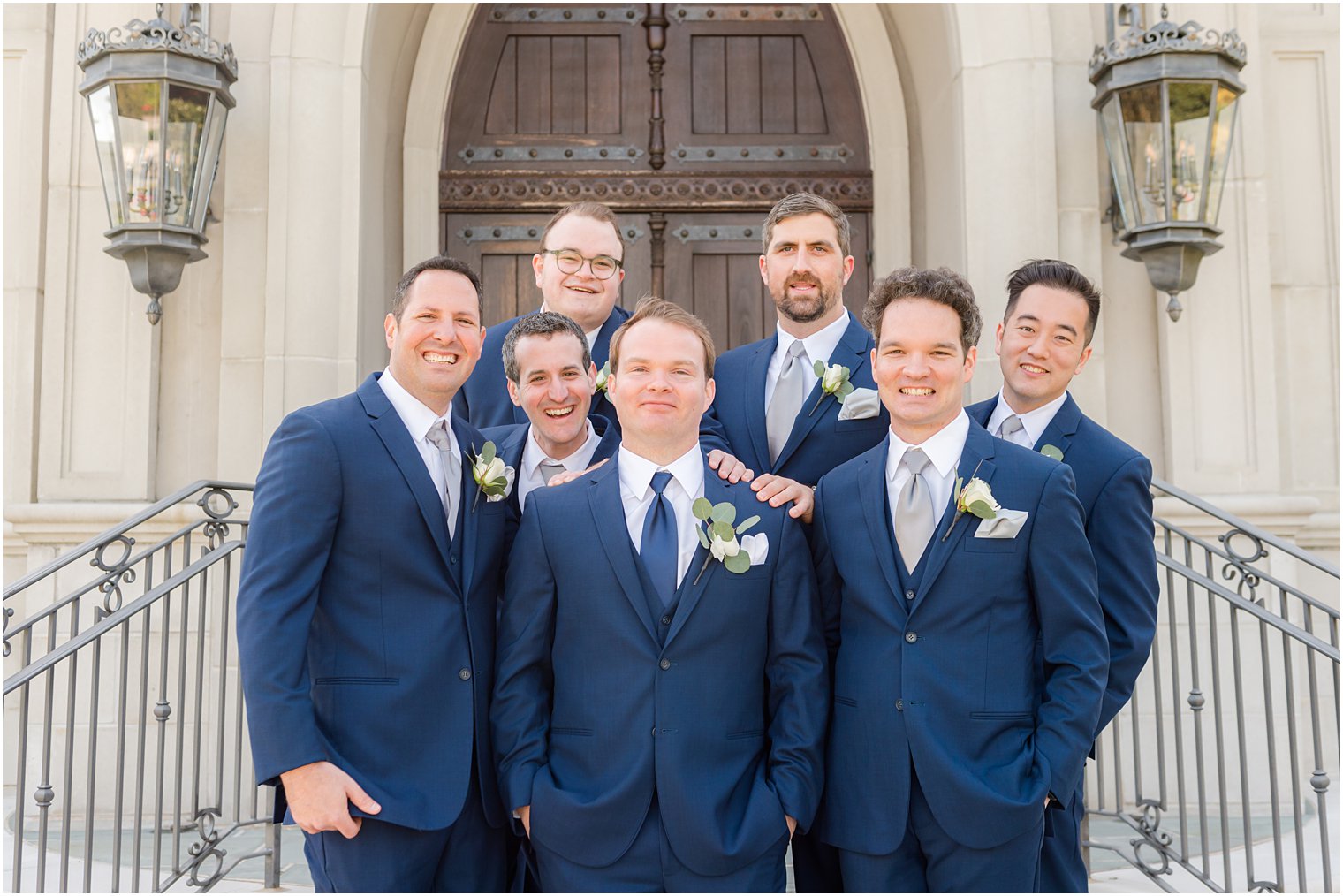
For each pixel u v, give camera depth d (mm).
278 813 2287
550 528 2350
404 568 2277
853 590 2299
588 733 2240
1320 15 5582
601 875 2162
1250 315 5000
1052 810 2363
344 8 4984
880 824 2178
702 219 6016
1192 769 4805
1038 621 2328
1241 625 4883
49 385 4941
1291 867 3990
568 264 3236
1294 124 5570
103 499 4891
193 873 3623
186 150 4656
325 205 4910
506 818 2365
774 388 3010
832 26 6070
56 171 5035
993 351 4969
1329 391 5484
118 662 4812
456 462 2441
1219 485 4953
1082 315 2746
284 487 2227
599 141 5984
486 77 5973
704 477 2395
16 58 5234
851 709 2256
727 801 2188
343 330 4898
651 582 2271
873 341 3027
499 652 2377
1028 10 5043
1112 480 2604
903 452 2338
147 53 4531
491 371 3430
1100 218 5098
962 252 5066
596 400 3213
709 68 6051
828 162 6020
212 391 4996
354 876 2156
